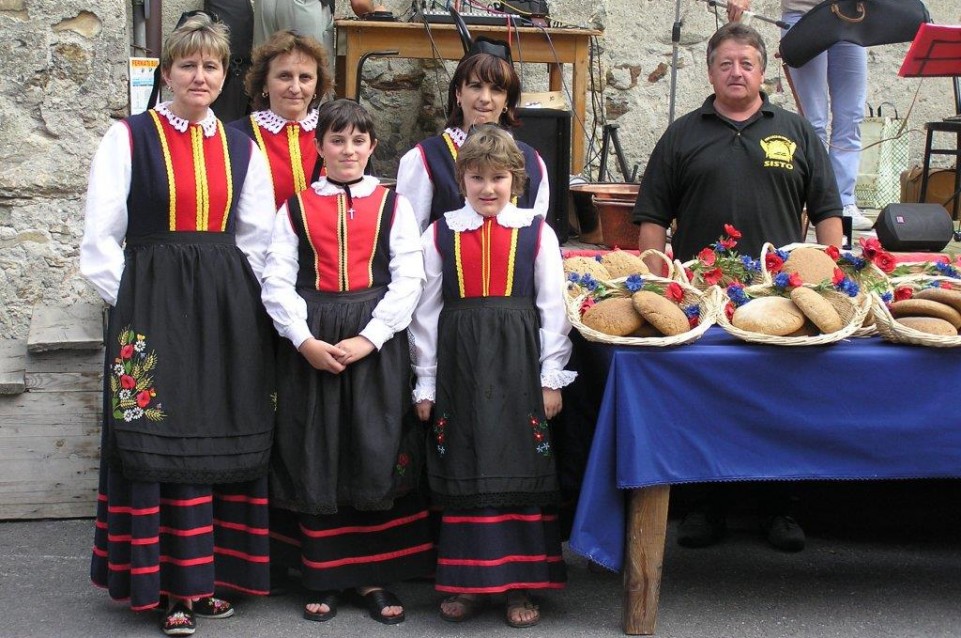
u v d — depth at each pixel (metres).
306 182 3.73
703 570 3.83
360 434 3.26
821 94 5.64
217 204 3.30
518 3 6.18
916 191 6.50
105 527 3.41
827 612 3.50
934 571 3.85
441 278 3.40
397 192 3.72
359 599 3.50
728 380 3.19
